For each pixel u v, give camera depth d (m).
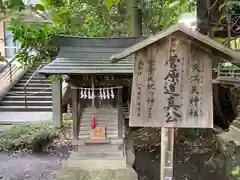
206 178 5.98
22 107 11.18
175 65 3.67
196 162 6.89
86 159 5.82
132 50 3.55
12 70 13.12
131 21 6.62
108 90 6.13
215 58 3.94
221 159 6.54
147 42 3.50
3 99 11.62
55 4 5.10
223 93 10.06
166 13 6.18
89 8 5.57
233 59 3.55
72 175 5.23
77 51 7.01
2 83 12.30
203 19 7.13
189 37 3.55
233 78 7.68
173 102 3.71
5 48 16.19
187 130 9.01
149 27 5.96
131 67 6.19
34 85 12.60
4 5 3.83
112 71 5.83
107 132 6.25
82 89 6.07
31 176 5.89
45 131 8.34
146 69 3.70
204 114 3.72
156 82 3.71
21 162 6.65
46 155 7.09
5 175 5.95
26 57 7.46
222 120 10.27
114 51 7.16
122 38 7.32
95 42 7.29
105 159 5.84
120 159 5.88
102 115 6.43
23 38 6.82
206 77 3.68
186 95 3.71
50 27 7.33
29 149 7.51
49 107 11.27
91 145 6.12
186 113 3.72
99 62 6.45
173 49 3.65
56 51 7.45
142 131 9.36
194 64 3.67
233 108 9.23
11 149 7.45
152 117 3.75
